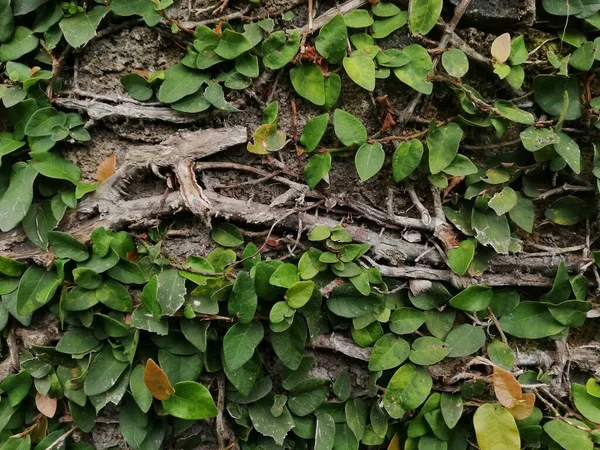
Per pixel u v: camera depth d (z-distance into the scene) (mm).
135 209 292
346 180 310
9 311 286
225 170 303
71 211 292
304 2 299
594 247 319
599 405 302
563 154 294
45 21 288
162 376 269
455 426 307
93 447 301
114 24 294
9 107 286
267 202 307
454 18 295
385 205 310
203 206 288
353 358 312
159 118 294
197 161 297
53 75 289
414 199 307
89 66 296
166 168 292
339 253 294
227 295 287
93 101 293
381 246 304
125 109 292
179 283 283
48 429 297
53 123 288
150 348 291
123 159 300
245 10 296
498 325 307
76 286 285
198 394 275
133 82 292
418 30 293
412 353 297
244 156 305
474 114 298
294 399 304
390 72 300
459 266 293
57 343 291
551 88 302
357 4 300
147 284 275
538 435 300
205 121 300
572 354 314
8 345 293
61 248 282
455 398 300
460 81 297
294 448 310
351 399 309
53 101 292
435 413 300
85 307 281
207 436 308
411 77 293
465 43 302
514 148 311
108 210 290
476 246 306
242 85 291
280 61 291
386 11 298
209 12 294
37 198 294
